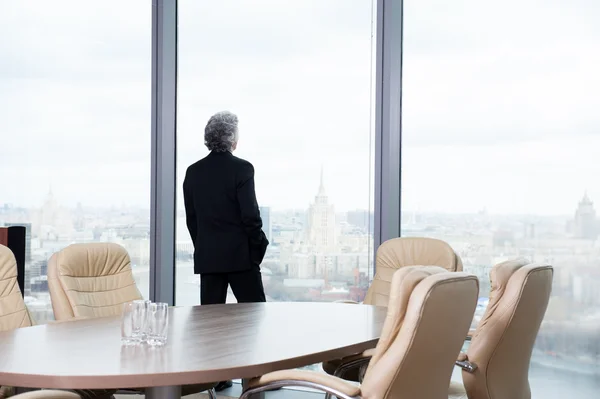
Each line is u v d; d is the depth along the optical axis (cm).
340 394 253
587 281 491
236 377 245
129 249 609
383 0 543
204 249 514
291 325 337
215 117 515
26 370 235
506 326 304
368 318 364
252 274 515
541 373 503
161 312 281
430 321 243
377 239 545
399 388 247
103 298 420
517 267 320
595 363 489
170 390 279
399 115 539
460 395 341
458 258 447
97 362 248
